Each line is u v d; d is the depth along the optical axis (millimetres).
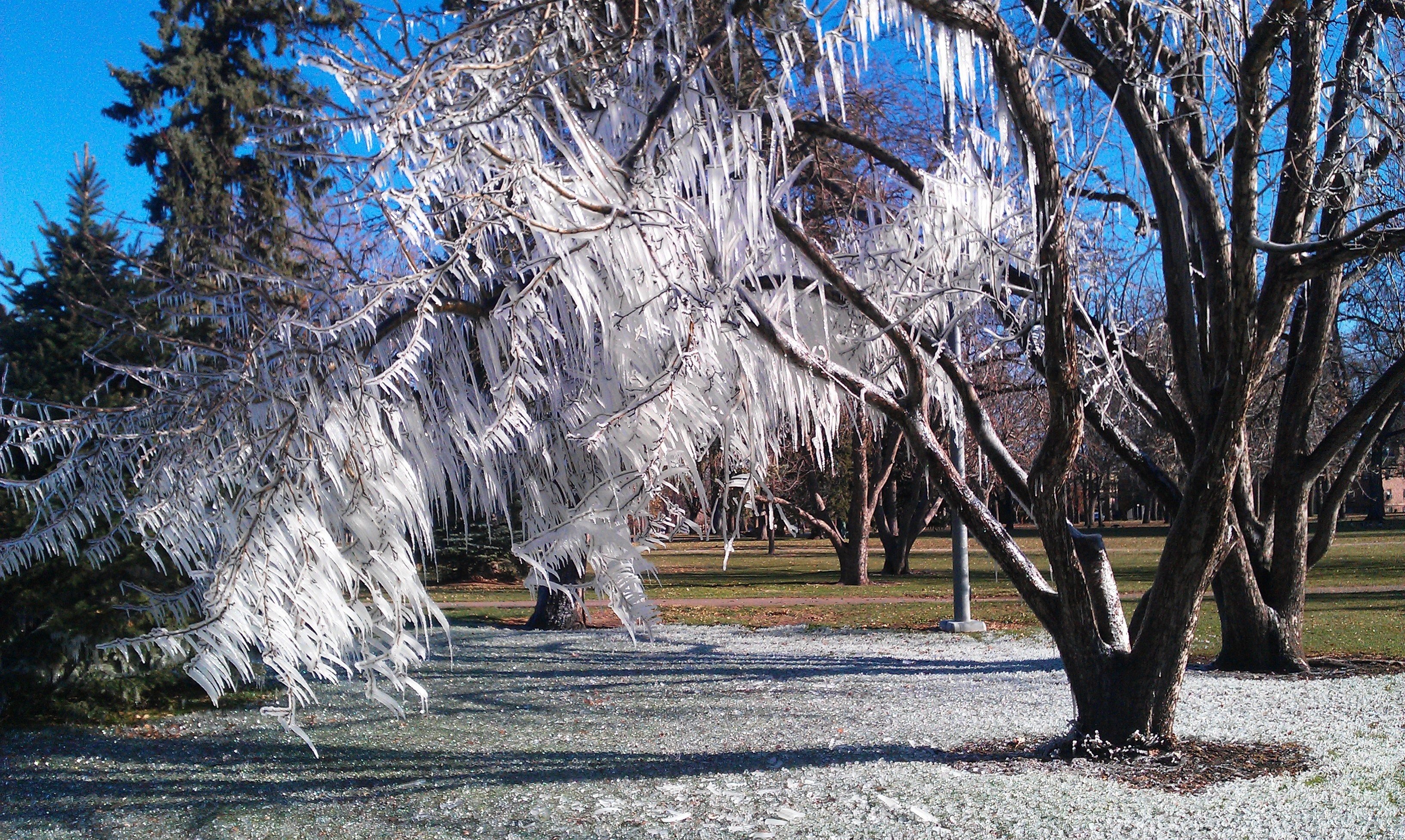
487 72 6023
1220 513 7078
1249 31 7738
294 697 5527
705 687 11648
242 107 17656
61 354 10305
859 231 8375
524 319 6195
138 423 6180
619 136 6887
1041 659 13531
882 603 22625
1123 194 9055
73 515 6625
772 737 8758
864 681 11945
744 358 6723
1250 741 8062
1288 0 6734
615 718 9836
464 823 6344
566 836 6000
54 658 9578
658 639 16406
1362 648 13852
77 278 10633
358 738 9086
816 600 23594
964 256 7262
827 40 6309
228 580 5297
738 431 6820
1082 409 6996
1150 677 7492
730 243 6559
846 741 8500
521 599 24938
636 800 6734
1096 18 7582
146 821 6605
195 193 14578
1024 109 6523
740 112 6570
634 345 6352
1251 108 6801
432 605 5984
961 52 6531
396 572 5820
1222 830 5797
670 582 30234
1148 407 10336
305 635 5434
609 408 6465
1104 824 5926
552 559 6570
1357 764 7285
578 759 8055
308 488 5551
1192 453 9469
